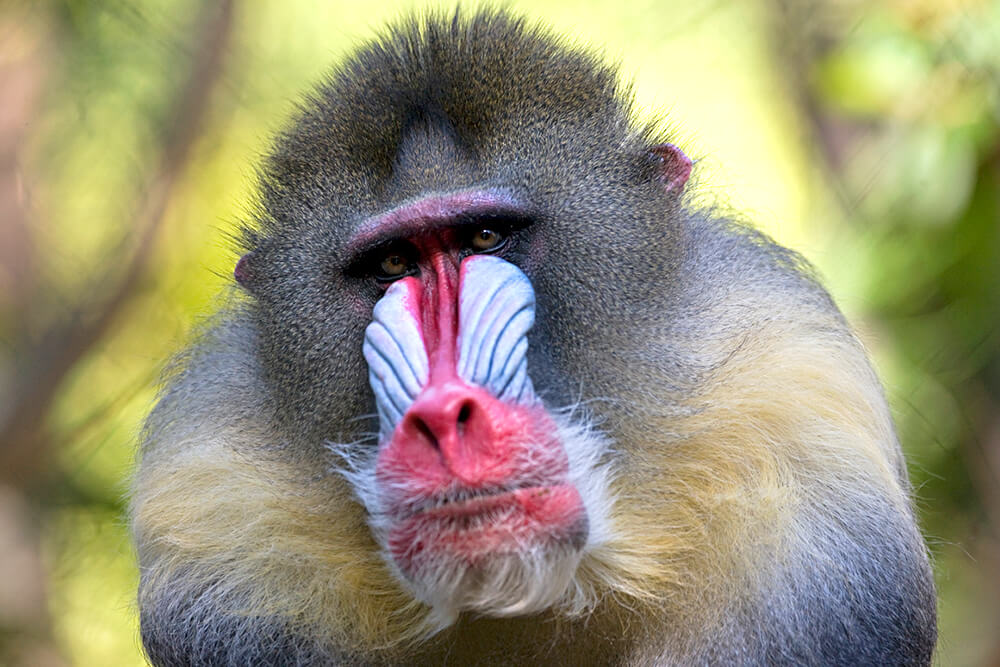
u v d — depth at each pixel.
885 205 18.08
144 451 11.54
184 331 13.88
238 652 10.63
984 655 17.78
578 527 8.87
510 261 9.93
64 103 22.31
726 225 11.16
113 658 20.19
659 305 10.09
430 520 8.73
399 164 10.15
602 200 10.04
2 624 19.89
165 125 21.72
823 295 11.12
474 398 8.79
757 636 9.89
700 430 9.95
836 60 18.27
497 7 13.49
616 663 10.11
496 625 9.87
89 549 20.41
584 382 9.91
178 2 22.14
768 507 9.95
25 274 21.78
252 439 10.71
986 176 17.62
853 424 10.37
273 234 10.45
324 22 23.28
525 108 10.14
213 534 10.78
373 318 9.78
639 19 25.42
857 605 9.99
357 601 10.30
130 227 21.48
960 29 17.36
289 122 11.40
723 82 24.81
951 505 18.12
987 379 17.81
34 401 20.58
